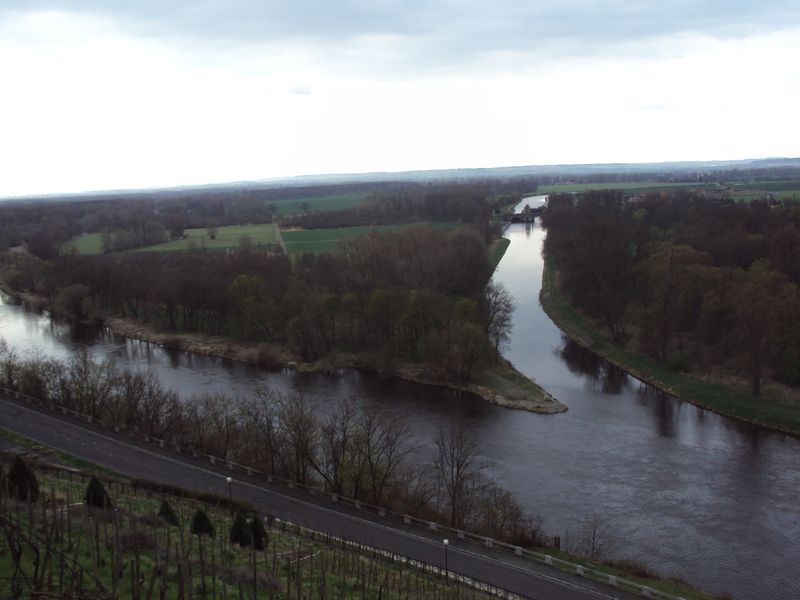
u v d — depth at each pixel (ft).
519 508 209.15
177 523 163.32
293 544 165.58
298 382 358.43
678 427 287.89
